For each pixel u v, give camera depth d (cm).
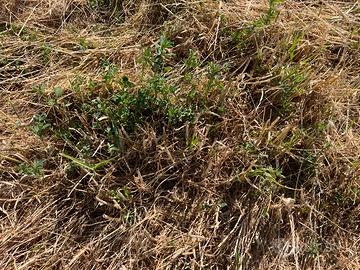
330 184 66
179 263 62
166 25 76
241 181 65
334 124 70
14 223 64
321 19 77
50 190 66
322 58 75
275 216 64
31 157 68
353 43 76
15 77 74
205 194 65
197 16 76
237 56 74
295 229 65
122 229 63
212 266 62
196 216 64
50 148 68
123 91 67
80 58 75
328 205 66
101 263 62
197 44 75
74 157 68
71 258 62
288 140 68
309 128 69
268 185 65
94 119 68
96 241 63
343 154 67
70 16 81
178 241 63
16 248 63
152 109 68
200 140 67
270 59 72
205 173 66
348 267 63
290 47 74
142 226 63
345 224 66
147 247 62
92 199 65
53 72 74
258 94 71
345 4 82
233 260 62
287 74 70
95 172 65
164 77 72
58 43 77
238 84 70
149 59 71
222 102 69
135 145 66
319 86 70
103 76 69
